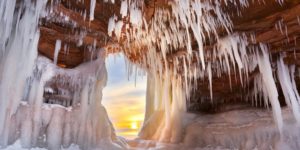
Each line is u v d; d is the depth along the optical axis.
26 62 6.04
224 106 11.22
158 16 6.50
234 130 8.99
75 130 7.32
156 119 12.10
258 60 7.62
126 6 5.86
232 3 5.74
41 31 6.67
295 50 7.34
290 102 8.03
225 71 9.41
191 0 5.67
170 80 11.35
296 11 5.66
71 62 7.91
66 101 7.68
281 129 7.35
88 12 6.26
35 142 6.36
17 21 5.75
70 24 6.67
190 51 7.04
